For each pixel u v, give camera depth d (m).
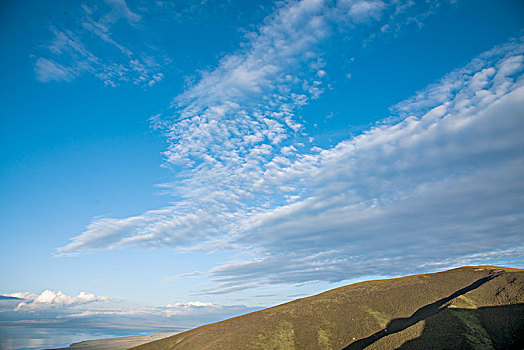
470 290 103.94
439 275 127.19
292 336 106.81
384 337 89.25
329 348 97.62
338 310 117.81
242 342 106.69
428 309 103.00
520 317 79.06
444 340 77.94
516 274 103.44
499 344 73.06
